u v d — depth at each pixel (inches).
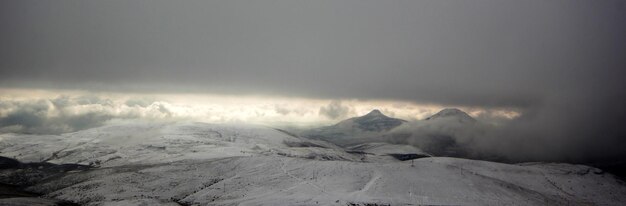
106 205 7667.3
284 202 7682.1
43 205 7701.8
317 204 7573.8
